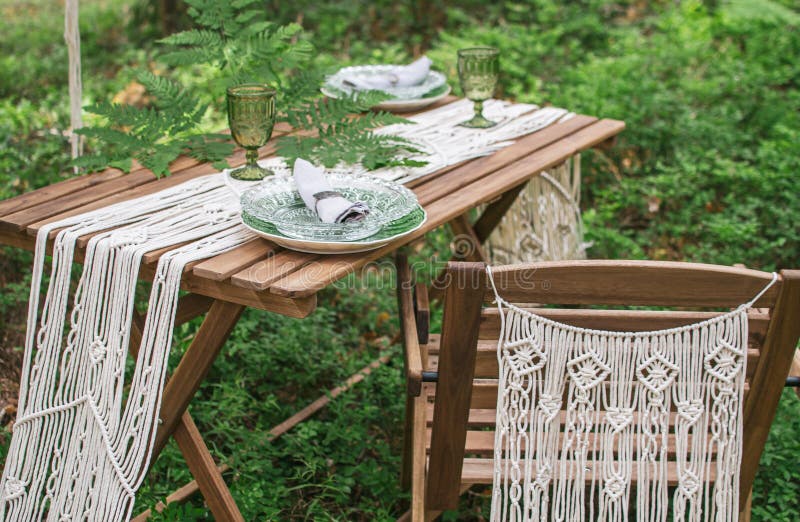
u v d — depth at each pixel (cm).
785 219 358
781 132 411
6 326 288
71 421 186
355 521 240
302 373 287
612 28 607
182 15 590
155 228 180
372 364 294
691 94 466
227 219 187
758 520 228
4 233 192
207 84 459
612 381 157
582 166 408
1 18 628
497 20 612
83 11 617
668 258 369
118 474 176
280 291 155
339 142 221
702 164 389
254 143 207
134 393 175
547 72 514
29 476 190
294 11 589
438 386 157
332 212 174
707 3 630
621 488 163
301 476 239
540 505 175
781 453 241
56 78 506
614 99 441
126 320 172
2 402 261
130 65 535
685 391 158
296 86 246
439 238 364
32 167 340
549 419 159
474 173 221
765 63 519
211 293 172
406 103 266
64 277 177
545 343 153
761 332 158
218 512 197
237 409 257
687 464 171
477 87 252
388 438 269
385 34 594
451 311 148
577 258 313
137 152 222
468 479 174
